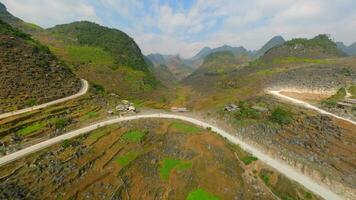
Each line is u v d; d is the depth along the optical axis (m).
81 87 106.88
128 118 91.56
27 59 93.00
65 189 45.78
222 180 57.84
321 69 133.88
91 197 46.38
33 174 46.44
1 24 107.88
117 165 57.16
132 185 53.16
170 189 53.62
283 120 83.94
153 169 60.06
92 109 89.12
